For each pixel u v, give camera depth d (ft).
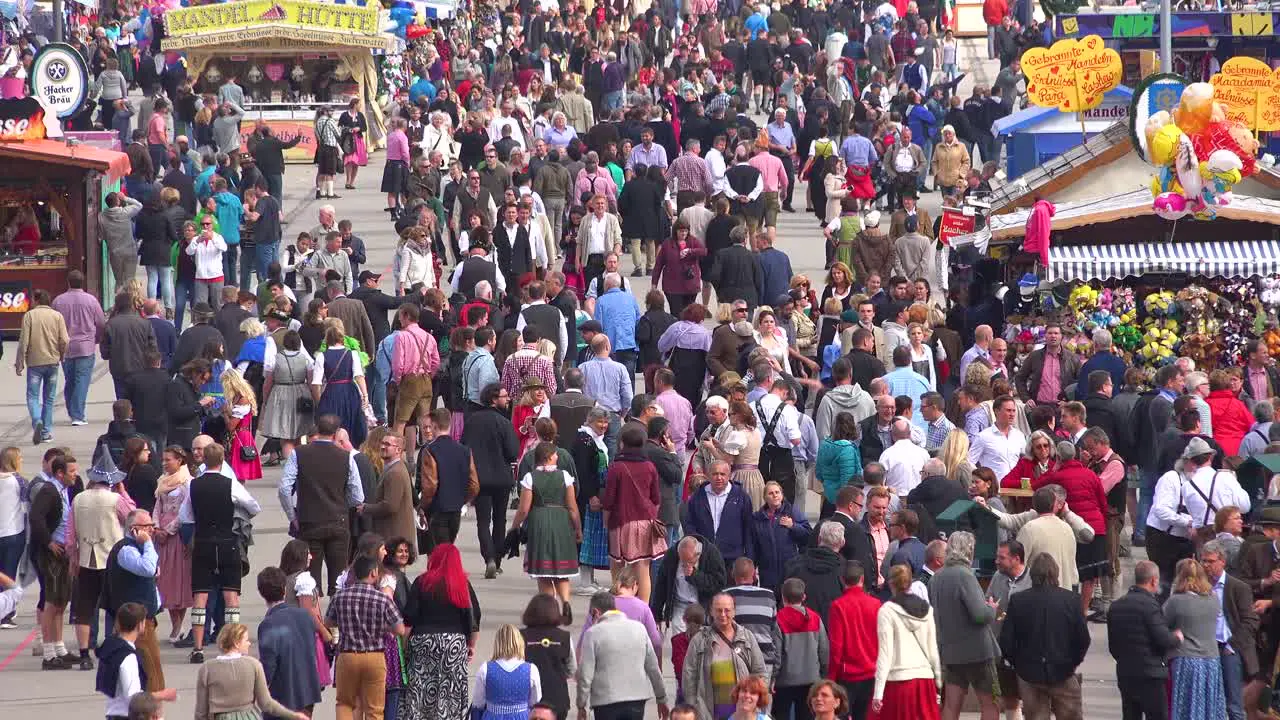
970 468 222.28
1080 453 225.35
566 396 241.76
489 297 288.10
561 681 173.17
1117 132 332.60
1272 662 185.57
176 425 262.47
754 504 222.48
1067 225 307.17
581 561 227.81
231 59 567.18
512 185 395.34
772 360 248.32
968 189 410.31
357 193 510.99
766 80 611.06
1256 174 318.04
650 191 388.78
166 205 362.94
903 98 529.86
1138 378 249.96
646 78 585.22
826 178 436.35
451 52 642.63
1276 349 291.38
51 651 212.64
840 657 175.94
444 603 177.78
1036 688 178.70
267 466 289.53
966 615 178.60
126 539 201.98
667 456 220.84
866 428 233.35
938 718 174.91
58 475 211.41
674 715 159.94
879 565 196.75
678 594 191.62
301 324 279.69
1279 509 194.59
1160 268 300.20
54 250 383.45
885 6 655.76
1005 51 651.66
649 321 294.05
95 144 449.06
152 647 180.65
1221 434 245.45
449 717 176.96
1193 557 214.07
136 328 296.92
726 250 326.85
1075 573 197.98
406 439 271.90
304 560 183.73
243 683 166.71
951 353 275.39
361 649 176.14
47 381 304.30
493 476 236.22
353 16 565.53
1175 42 469.16
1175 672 181.47
